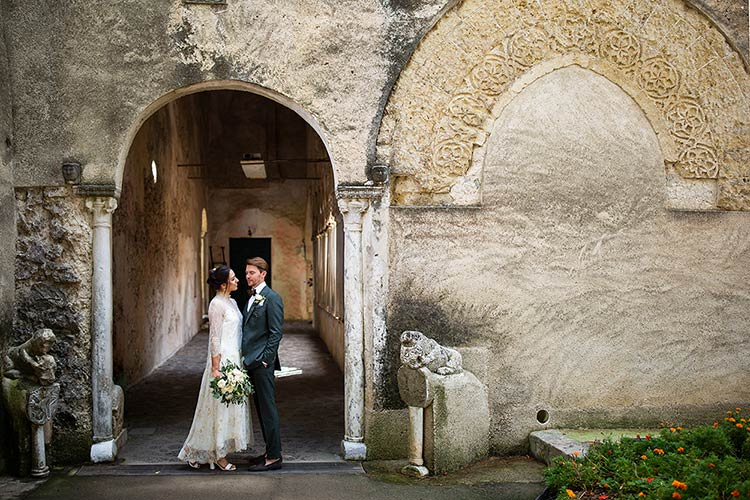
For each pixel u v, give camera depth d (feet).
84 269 20.99
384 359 21.71
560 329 22.63
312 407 29.50
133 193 34.37
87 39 21.15
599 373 22.77
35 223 21.06
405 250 21.94
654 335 23.00
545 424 22.50
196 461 20.27
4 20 20.95
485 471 20.39
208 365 20.30
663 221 23.09
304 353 46.83
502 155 22.45
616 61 22.91
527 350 22.45
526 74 22.61
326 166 46.91
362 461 21.42
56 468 20.40
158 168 41.50
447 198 22.34
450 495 18.24
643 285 22.99
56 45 21.09
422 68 22.13
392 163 21.99
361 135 21.85
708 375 23.18
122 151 21.22
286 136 68.18
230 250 73.05
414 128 22.11
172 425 25.98
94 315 20.90
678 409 23.02
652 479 15.28
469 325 22.17
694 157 23.21
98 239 20.97
